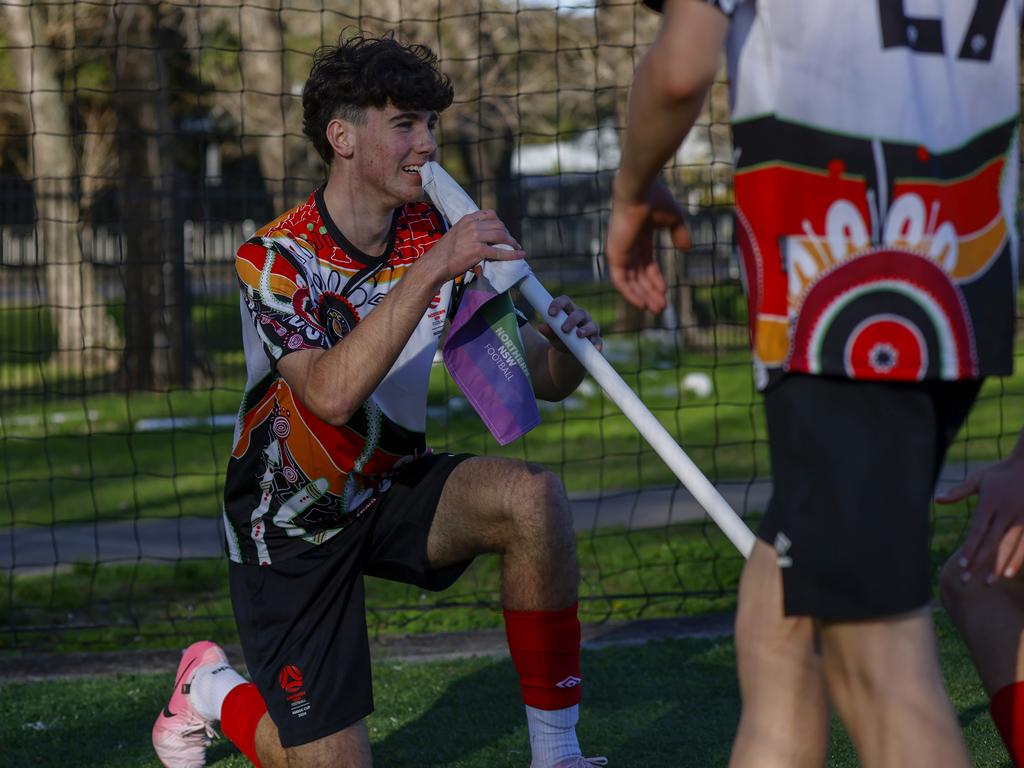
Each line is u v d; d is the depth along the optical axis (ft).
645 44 57.52
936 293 6.68
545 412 46.34
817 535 6.63
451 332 10.50
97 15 60.29
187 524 28.48
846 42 6.64
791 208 6.70
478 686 15.74
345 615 10.74
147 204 56.54
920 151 6.67
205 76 63.26
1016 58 6.98
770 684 7.09
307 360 9.97
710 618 19.02
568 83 58.95
